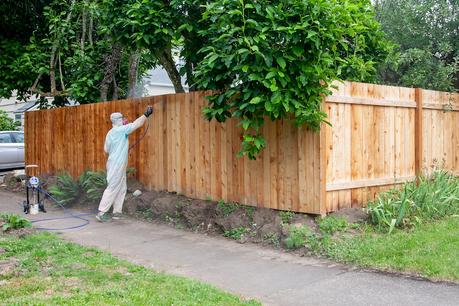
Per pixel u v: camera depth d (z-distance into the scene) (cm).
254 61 677
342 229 689
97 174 1018
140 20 839
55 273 539
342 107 759
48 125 1289
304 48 677
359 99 777
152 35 853
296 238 670
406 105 863
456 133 994
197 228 814
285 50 678
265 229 727
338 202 751
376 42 915
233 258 648
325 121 690
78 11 1291
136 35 855
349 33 703
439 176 823
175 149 937
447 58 1106
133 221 888
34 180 974
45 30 1530
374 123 809
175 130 936
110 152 908
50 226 844
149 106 951
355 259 611
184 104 916
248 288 531
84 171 1112
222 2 689
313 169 727
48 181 1159
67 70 1461
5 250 635
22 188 1291
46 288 488
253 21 657
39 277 527
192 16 870
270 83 661
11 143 1838
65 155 1228
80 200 1045
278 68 668
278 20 673
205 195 881
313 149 726
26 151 1392
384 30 1109
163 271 585
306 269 595
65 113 1220
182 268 605
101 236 772
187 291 492
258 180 798
